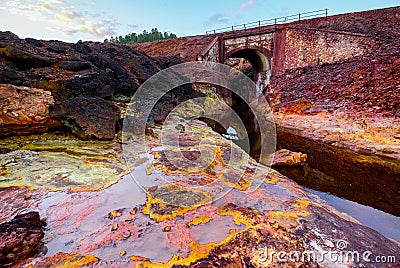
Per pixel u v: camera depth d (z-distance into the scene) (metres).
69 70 9.27
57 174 4.38
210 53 18.42
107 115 6.79
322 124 11.38
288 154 7.37
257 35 19.50
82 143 6.18
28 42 10.40
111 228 2.99
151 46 24.78
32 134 6.19
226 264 2.48
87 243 2.71
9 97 5.86
